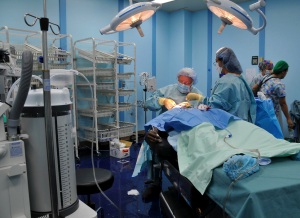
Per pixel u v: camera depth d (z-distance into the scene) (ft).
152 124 6.46
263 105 6.95
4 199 2.80
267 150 4.45
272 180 3.50
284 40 14.97
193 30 18.65
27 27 11.93
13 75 5.64
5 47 7.07
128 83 16.43
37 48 11.19
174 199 6.11
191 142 5.03
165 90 9.34
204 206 4.48
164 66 18.65
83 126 13.51
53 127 3.11
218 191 3.79
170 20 18.67
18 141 2.89
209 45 17.92
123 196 8.07
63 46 13.09
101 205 7.48
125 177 9.71
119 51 15.72
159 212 7.07
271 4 15.26
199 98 7.33
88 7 13.98
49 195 3.17
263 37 15.65
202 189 3.97
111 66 15.34
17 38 11.63
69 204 3.34
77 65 13.66
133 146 14.46
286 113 10.17
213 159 4.15
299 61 14.56
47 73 2.80
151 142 6.05
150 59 17.58
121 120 16.11
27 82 2.70
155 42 17.80
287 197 3.31
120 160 11.85
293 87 14.85
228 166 3.62
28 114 3.07
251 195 3.14
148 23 17.22
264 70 13.32
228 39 17.12
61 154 3.20
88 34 14.12
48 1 12.45
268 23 15.44
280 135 7.04
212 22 17.76
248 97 6.61
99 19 14.55
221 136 5.03
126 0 15.74
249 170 3.57
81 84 13.05
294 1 14.51
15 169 2.82
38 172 3.12
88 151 13.38
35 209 3.19
